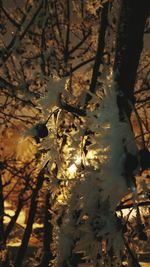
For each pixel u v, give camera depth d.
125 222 1.37
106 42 3.34
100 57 2.64
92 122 1.42
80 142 1.57
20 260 3.09
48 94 1.57
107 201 1.37
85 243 1.40
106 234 1.36
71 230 1.55
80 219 1.41
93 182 1.39
